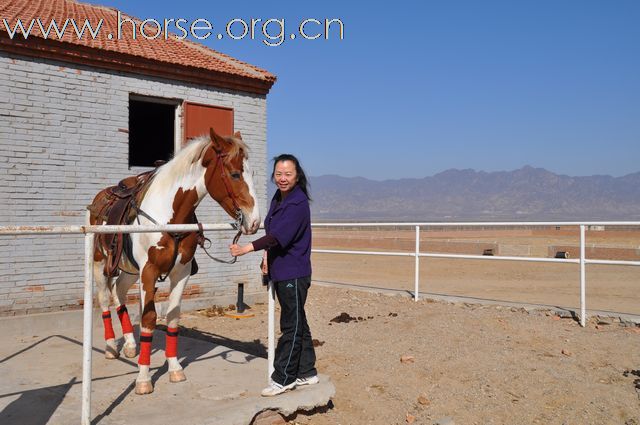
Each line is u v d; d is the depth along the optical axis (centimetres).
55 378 546
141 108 1285
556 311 882
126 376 550
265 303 1056
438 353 694
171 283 541
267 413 469
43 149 813
